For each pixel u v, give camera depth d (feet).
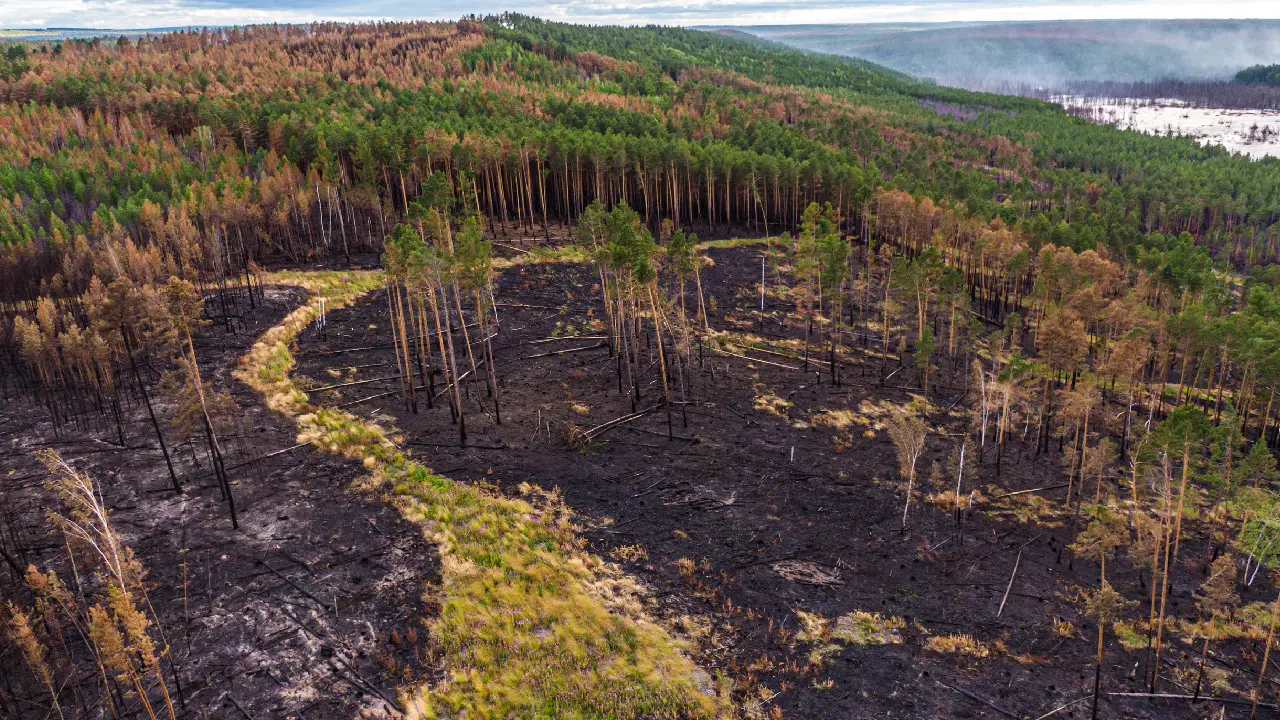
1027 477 186.91
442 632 117.70
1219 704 114.83
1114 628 131.44
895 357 259.19
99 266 254.47
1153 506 173.27
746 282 322.34
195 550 132.05
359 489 154.81
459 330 252.21
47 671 97.19
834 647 122.93
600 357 239.30
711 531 153.28
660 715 108.37
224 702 103.30
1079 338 201.98
